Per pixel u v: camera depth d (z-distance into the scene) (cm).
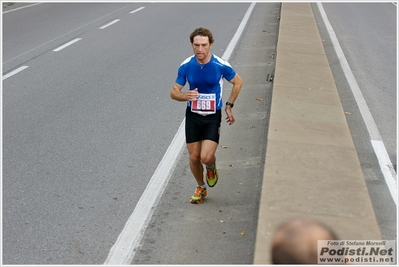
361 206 1123
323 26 3859
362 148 1719
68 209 1325
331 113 1712
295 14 3691
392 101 2245
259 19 4000
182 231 1223
